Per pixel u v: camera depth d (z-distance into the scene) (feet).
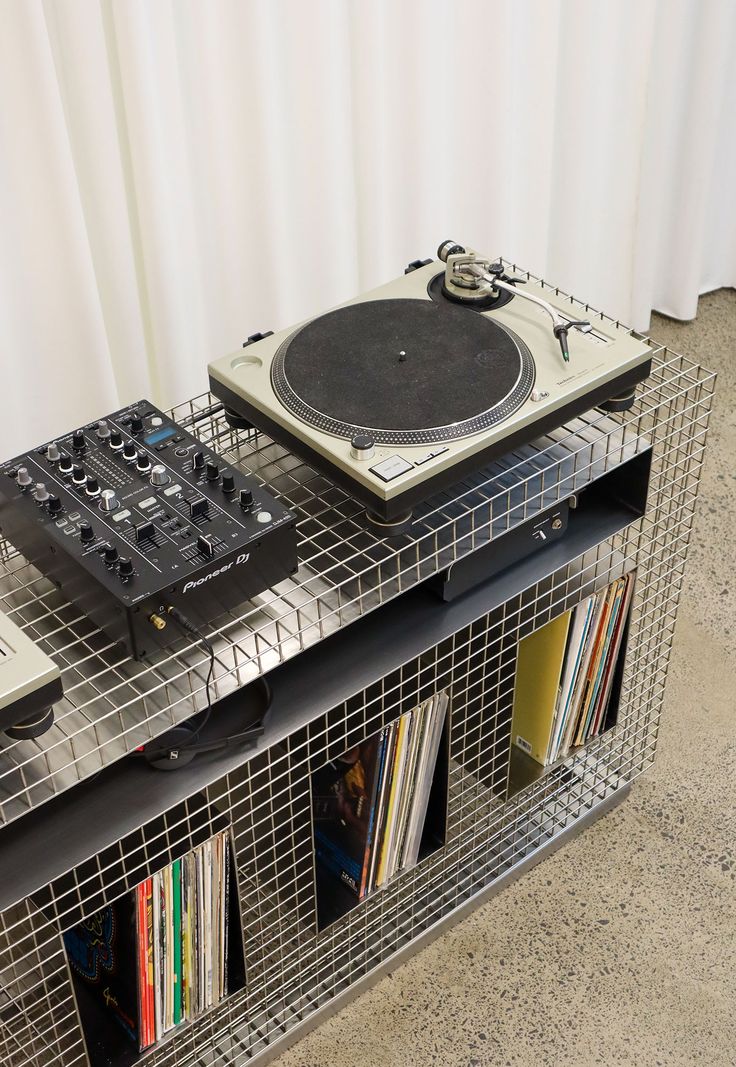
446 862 5.94
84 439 4.67
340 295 7.97
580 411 4.82
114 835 4.11
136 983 4.50
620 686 5.94
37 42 5.96
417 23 7.16
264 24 6.66
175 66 6.48
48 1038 4.76
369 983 5.64
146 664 4.34
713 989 5.62
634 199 9.16
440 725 5.02
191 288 7.27
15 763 4.02
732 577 7.71
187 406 7.54
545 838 6.14
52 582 4.47
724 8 8.65
